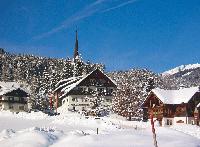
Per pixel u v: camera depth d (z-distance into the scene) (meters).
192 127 60.47
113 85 102.75
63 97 106.44
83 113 86.31
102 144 30.27
